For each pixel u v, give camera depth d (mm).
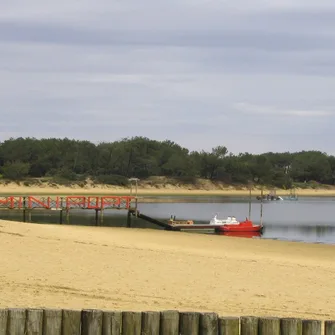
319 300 19781
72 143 178000
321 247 48062
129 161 179625
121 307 16891
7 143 171375
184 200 144625
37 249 28047
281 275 24906
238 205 131875
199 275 23812
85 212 92625
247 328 9625
